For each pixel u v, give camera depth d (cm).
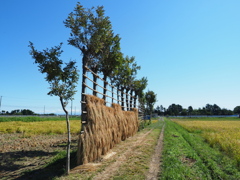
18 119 4472
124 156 847
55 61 634
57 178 563
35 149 1062
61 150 1027
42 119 4947
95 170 645
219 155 918
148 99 3922
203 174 639
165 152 913
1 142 1307
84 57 750
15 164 757
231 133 1897
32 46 638
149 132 1884
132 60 1828
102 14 756
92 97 807
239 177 608
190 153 909
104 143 842
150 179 575
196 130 2366
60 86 629
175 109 15675
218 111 13912
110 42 883
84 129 716
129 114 1546
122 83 1570
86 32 749
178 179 552
